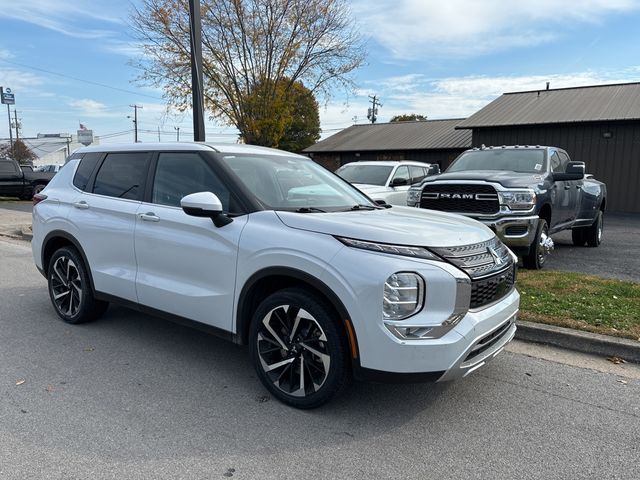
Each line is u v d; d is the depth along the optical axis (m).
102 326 5.26
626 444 3.12
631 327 4.84
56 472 2.74
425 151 26.84
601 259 9.13
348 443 3.09
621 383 4.01
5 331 5.08
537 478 2.77
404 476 2.77
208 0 19.08
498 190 7.16
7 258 9.21
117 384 3.88
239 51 19.84
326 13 20.03
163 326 5.29
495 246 3.70
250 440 3.11
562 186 8.55
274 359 3.66
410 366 3.05
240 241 3.67
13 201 24.69
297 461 2.89
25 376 4.00
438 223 3.71
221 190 3.99
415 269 3.07
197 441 3.08
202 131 9.80
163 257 4.22
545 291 6.12
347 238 3.27
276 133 20.69
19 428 3.20
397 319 3.05
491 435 3.21
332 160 30.23
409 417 3.42
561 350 4.71
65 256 5.22
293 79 20.75
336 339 3.26
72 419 3.33
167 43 19.70
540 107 22.67
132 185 4.68
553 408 3.58
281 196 4.09
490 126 21.66
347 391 3.79
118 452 2.95
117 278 4.64
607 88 23.30
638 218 17.38
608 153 19.89
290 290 3.48
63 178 5.51
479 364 3.33
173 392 3.76
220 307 3.84
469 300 3.21
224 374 4.09
